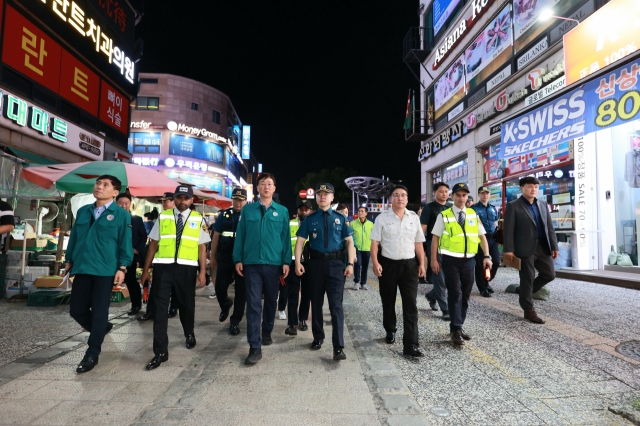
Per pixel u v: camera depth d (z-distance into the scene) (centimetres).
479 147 1439
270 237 398
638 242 862
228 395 291
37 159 1012
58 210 1145
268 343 430
